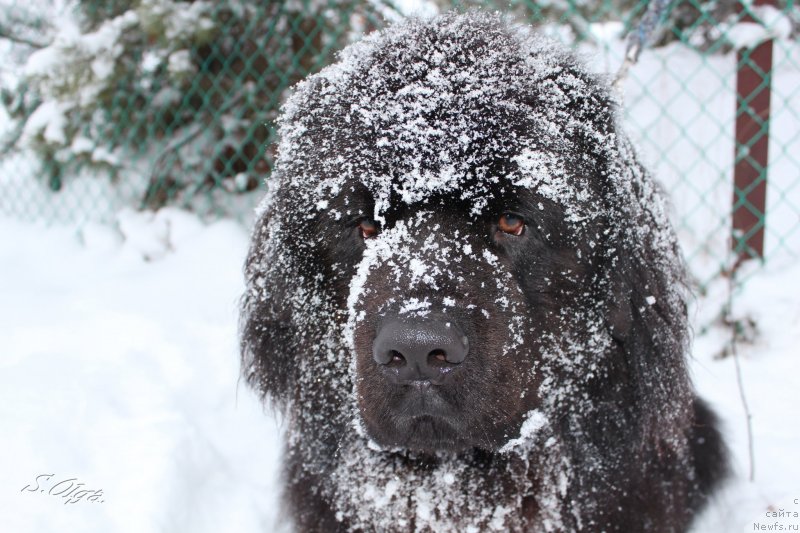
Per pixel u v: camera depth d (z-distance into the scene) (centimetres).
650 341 104
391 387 96
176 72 203
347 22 199
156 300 176
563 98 101
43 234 239
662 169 184
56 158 228
